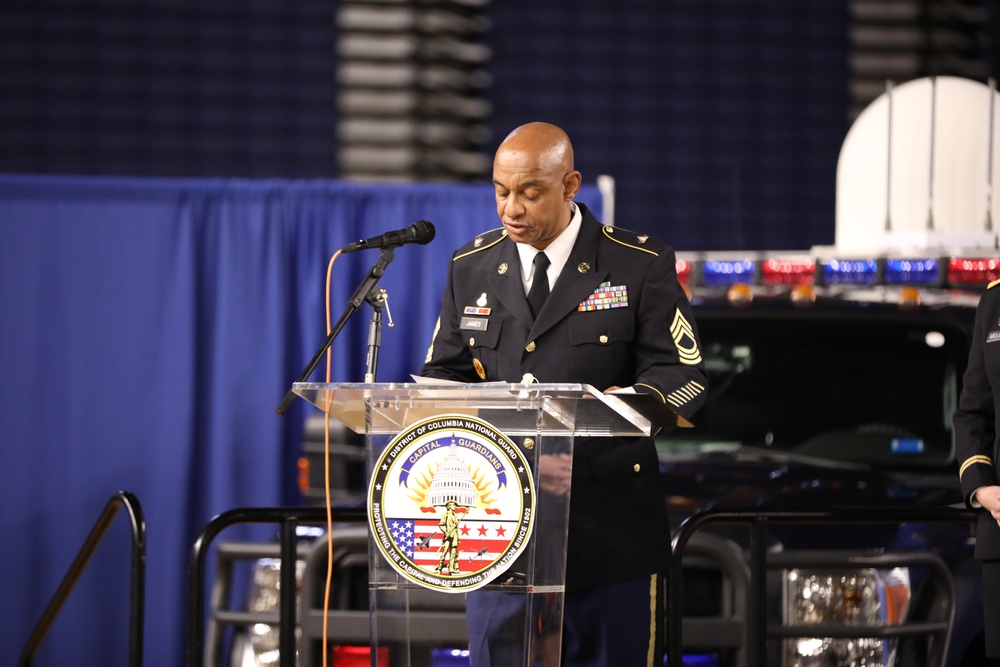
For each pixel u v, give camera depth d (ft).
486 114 81.00
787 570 31.42
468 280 26.81
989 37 82.74
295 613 30.50
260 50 79.77
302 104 79.66
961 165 45.39
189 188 47.39
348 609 32.60
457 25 80.84
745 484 34.81
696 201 81.30
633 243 26.27
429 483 22.53
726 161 81.41
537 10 81.51
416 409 22.58
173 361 46.80
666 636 29.35
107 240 46.96
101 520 33.53
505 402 22.35
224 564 34.96
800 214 81.51
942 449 37.63
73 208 46.91
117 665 46.26
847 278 41.42
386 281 47.78
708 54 81.71
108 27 78.84
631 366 26.21
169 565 46.39
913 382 38.73
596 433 24.82
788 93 81.87
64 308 46.73
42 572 46.29
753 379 39.65
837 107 81.97
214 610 34.47
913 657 31.14
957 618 31.17
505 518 22.34
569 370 25.61
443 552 22.43
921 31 82.12
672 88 81.51
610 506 25.72
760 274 42.27
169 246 47.14
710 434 39.04
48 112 78.23
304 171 79.56
